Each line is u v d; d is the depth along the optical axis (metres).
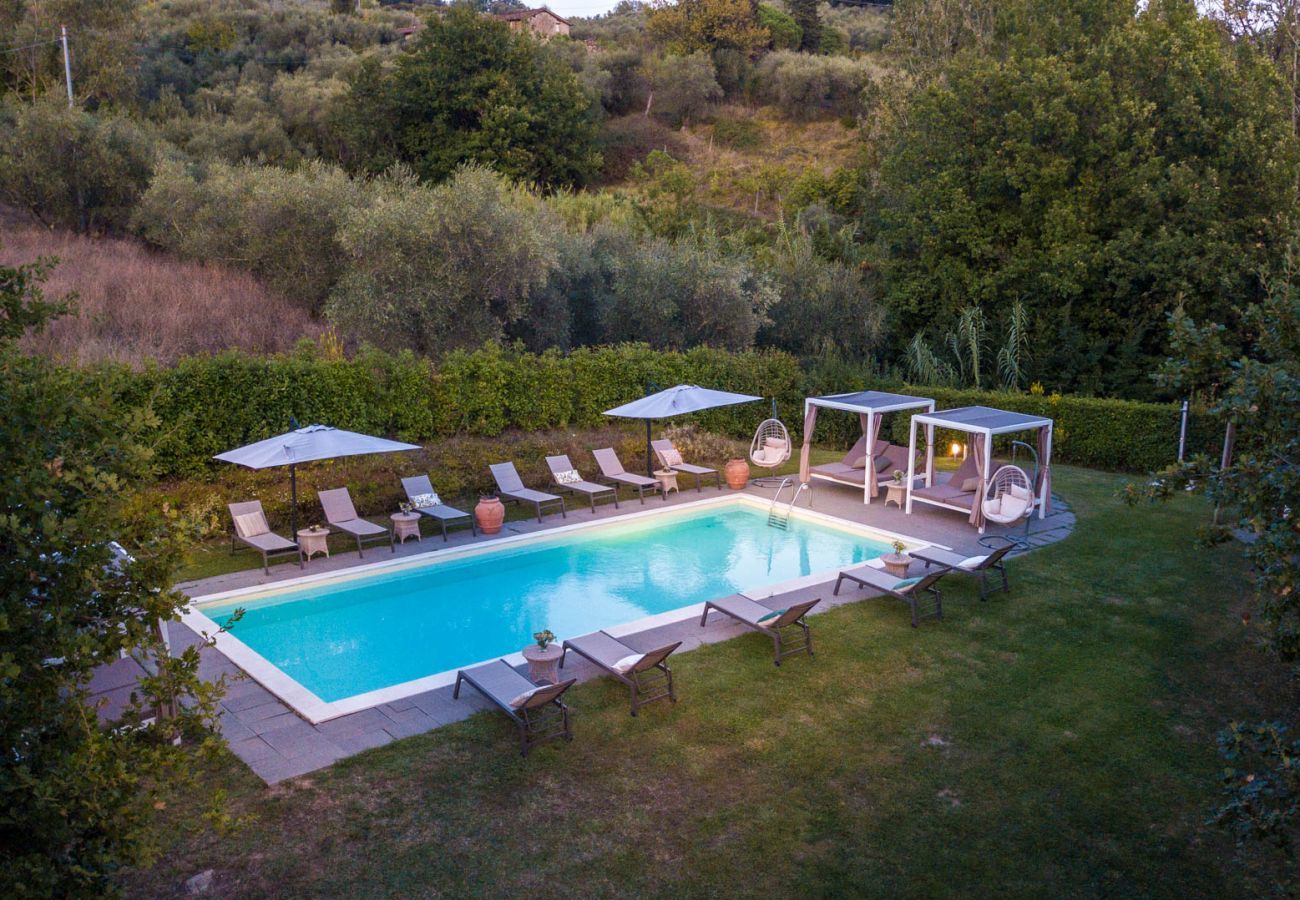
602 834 6.60
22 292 4.59
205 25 50.09
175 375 14.68
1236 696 8.98
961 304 26.05
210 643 4.56
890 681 9.32
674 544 15.31
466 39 39.84
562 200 33.50
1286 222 22.06
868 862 6.30
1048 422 15.68
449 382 18.27
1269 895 5.97
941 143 26.67
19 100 31.89
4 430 3.94
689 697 8.91
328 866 6.16
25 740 3.94
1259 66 24.03
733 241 30.14
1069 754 7.85
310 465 15.99
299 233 23.91
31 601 4.12
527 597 12.73
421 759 7.64
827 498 17.70
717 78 53.88
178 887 5.89
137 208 26.94
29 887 3.70
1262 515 4.84
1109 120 23.77
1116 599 11.79
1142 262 23.14
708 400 17.30
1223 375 5.30
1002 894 5.99
